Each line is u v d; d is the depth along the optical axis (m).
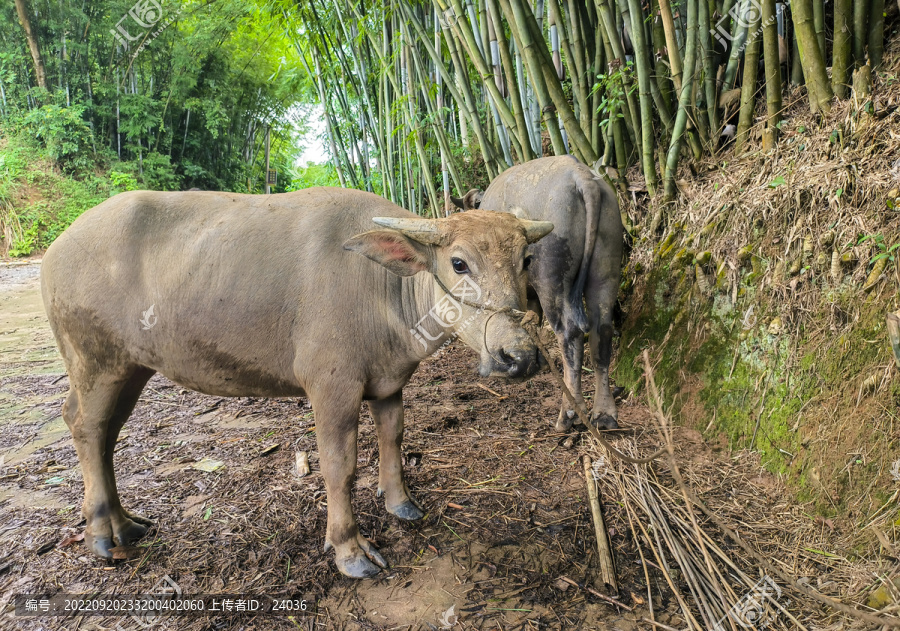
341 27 8.20
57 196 16.98
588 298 4.12
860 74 3.68
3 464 3.79
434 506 3.24
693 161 4.86
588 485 3.30
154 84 18.00
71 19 16.89
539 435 4.06
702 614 2.38
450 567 2.75
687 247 4.52
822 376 3.16
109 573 2.71
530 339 2.33
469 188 8.12
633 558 2.78
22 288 10.81
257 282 2.64
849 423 2.90
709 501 3.14
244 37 15.95
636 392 4.55
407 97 7.24
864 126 3.53
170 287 2.67
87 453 2.82
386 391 2.87
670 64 4.87
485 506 3.22
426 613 2.46
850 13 3.86
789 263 3.59
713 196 4.46
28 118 17.23
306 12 7.96
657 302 4.70
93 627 2.38
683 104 4.68
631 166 5.55
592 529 2.99
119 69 17.31
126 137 18.62
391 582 2.65
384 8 7.17
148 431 4.32
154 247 2.71
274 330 2.68
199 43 16.05
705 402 3.90
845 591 2.41
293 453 3.89
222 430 4.32
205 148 20.41
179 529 3.04
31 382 5.40
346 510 2.73
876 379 2.83
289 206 2.81
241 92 19.20
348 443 2.69
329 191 2.93
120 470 3.68
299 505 3.23
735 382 3.73
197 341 2.70
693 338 4.21
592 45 5.70
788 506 3.01
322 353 2.62
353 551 2.72
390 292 2.71
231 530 3.02
